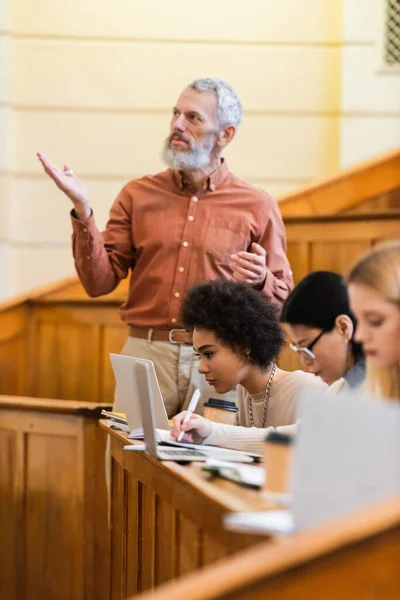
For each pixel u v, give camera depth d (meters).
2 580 8.09
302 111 11.60
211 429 5.35
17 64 11.52
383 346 3.82
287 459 3.81
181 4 11.57
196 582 2.81
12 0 11.48
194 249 6.96
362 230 9.27
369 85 11.51
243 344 5.52
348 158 11.51
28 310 10.02
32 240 11.56
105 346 9.90
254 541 3.35
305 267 9.46
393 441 3.17
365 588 2.81
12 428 8.10
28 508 7.99
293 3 11.59
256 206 7.07
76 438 7.66
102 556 7.48
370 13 11.50
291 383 5.68
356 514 2.87
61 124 11.55
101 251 6.90
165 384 6.92
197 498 4.04
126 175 11.57
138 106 11.57
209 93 6.97
